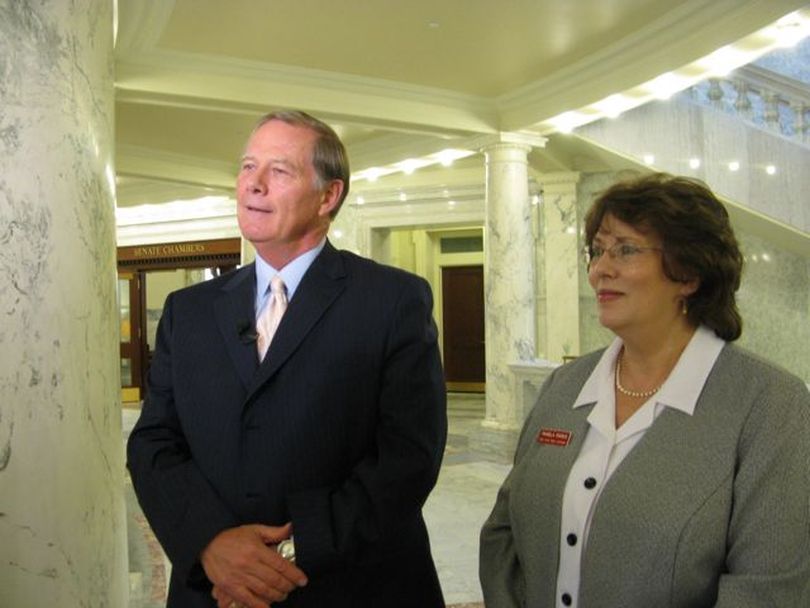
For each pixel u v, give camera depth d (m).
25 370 2.74
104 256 3.32
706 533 1.75
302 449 2.13
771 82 8.36
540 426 2.13
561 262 11.15
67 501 2.87
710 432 1.82
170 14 6.70
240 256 15.47
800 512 1.71
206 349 2.26
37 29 2.82
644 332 1.96
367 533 2.02
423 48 7.52
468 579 5.26
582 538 1.89
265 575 1.96
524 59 7.84
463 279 17.34
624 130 9.05
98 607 3.08
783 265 9.55
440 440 2.21
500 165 9.20
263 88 8.02
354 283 2.26
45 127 2.83
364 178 12.53
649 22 6.90
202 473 2.18
